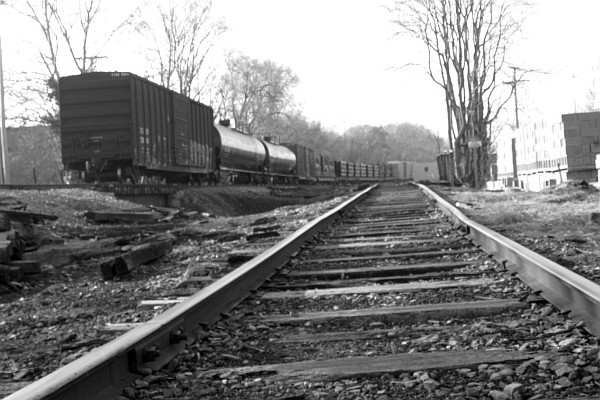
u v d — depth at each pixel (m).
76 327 5.83
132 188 21.08
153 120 24.81
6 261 8.95
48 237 11.12
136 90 23.33
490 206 15.99
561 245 8.70
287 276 7.31
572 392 3.18
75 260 10.16
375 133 135.75
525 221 12.23
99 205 16.86
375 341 4.51
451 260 8.05
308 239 10.45
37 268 9.07
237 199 30.11
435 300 5.73
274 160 43.28
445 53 38.28
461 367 3.67
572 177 33.09
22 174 56.50
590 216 11.81
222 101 65.38
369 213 16.89
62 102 23.14
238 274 6.06
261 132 66.94
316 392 3.43
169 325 4.19
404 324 5.04
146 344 3.80
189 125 29.00
